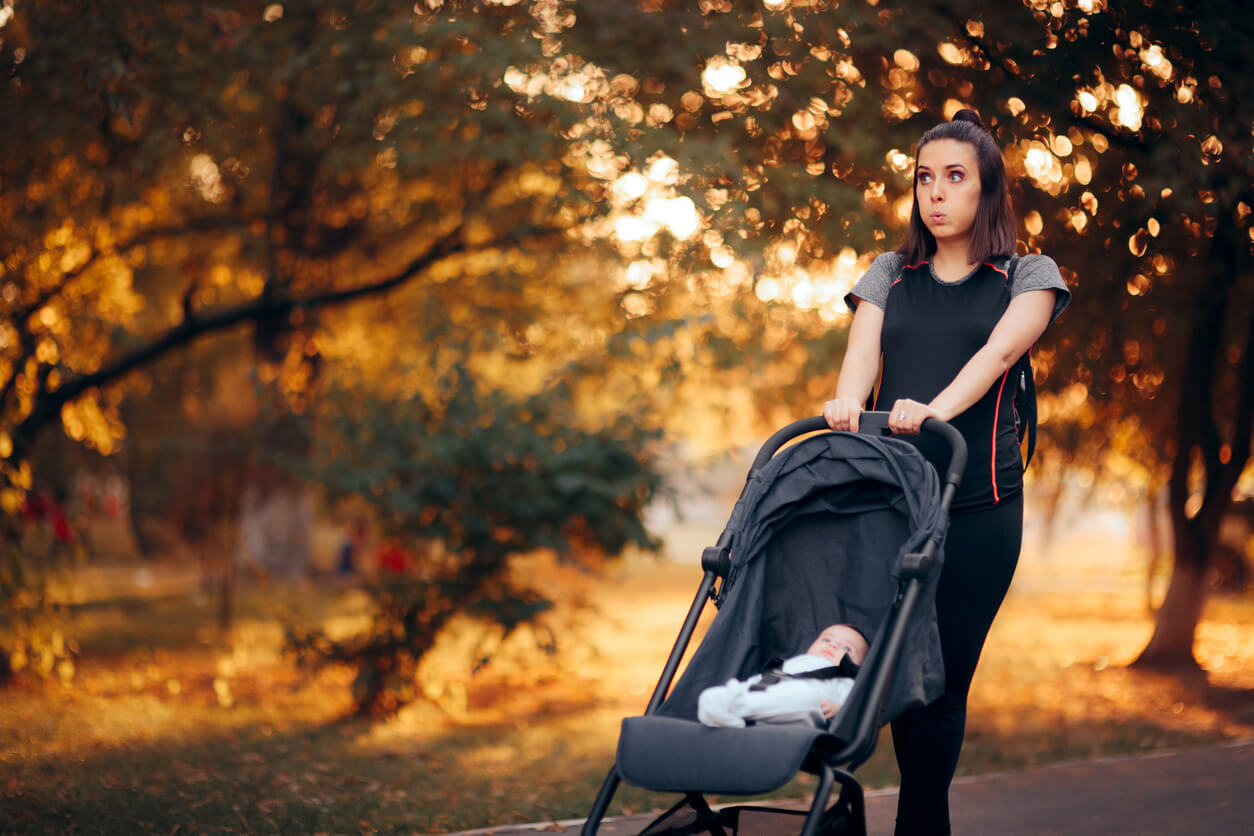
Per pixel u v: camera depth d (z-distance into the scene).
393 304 14.20
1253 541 20.69
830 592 3.17
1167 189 5.66
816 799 2.44
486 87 8.14
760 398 12.86
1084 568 31.31
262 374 12.04
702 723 2.62
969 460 3.19
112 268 11.47
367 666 9.16
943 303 3.29
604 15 7.80
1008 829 4.62
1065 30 5.94
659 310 10.96
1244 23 5.57
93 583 21.06
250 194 11.71
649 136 7.51
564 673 11.06
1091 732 7.88
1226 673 11.09
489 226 11.75
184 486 14.15
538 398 9.53
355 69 8.38
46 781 5.64
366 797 5.52
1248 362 10.45
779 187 7.49
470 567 9.23
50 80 8.01
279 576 18.78
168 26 8.17
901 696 2.67
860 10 6.74
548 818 5.07
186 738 7.38
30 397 10.32
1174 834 4.47
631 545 9.50
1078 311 8.54
